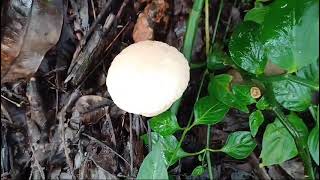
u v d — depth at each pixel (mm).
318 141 257
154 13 293
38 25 272
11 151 290
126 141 289
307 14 242
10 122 289
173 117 272
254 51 269
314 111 272
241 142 278
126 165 288
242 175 304
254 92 268
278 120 274
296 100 267
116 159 288
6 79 278
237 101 271
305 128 272
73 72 286
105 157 287
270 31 253
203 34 304
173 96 254
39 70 286
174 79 252
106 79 273
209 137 287
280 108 279
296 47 247
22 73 279
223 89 272
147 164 249
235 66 282
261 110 285
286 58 252
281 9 251
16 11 271
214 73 295
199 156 284
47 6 273
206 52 296
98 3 294
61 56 291
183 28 301
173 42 300
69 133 288
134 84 250
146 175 248
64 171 290
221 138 301
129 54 257
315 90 266
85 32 291
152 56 254
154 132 278
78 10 291
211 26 307
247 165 302
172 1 299
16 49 271
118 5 295
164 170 248
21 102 289
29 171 292
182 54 268
